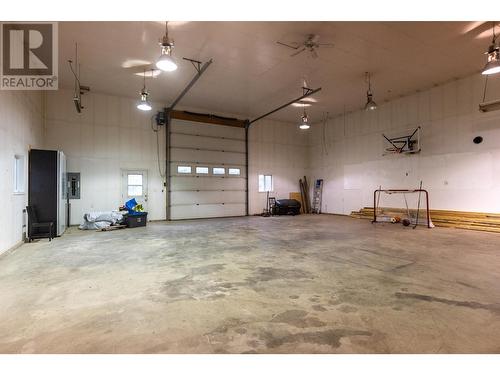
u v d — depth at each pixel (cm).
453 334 209
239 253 464
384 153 973
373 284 314
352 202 1098
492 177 707
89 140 840
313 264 395
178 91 848
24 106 570
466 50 610
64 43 562
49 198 619
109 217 768
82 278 339
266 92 866
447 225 746
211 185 1059
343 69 700
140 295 286
